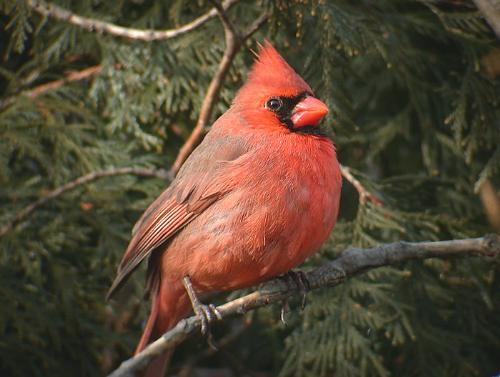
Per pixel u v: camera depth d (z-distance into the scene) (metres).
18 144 8.15
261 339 8.82
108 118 8.61
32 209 7.95
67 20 7.77
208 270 6.63
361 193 7.95
